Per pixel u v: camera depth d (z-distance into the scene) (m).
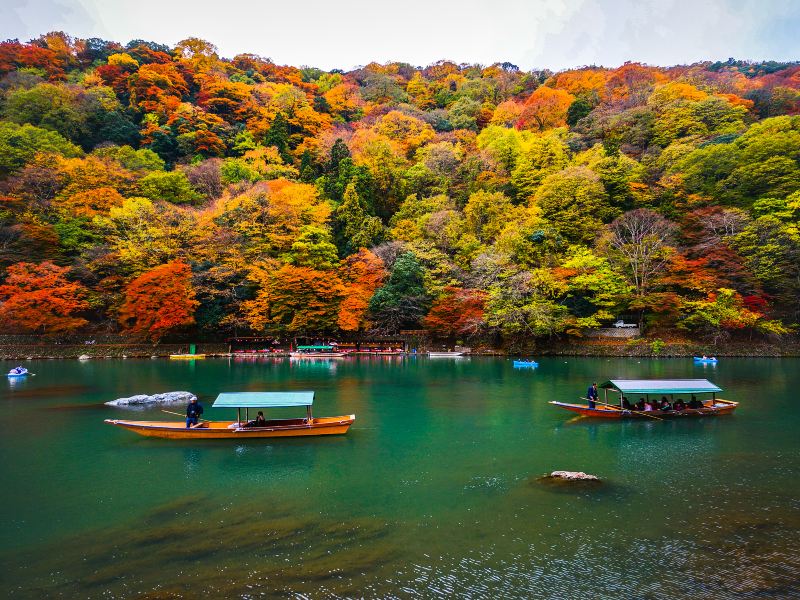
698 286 64.56
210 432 24.34
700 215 72.88
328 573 11.89
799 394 37.34
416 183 99.19
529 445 23.88
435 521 15.01
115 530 14.50
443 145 109.25
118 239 72.50
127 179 87.62
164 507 16.28
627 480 18.72
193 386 41.81
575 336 67.75
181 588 11.25
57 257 70.19
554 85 145.12
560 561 12.48
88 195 78.38
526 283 64.88
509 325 64.00
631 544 13.41
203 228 79.12
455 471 19.92
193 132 110.25
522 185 93.50
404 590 11.13
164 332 67.38
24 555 12.99
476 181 95.81
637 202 80.75
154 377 47.47
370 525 14.73
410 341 73.75
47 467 20.67
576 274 67.81
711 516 15.30
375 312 72.88
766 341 64.25
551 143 95.00
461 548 13.20
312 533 14.18
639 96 116.75
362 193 91.12
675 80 125.25
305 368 55.53
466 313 67.56
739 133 88.94
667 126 99.12
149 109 118.19
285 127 116.19
